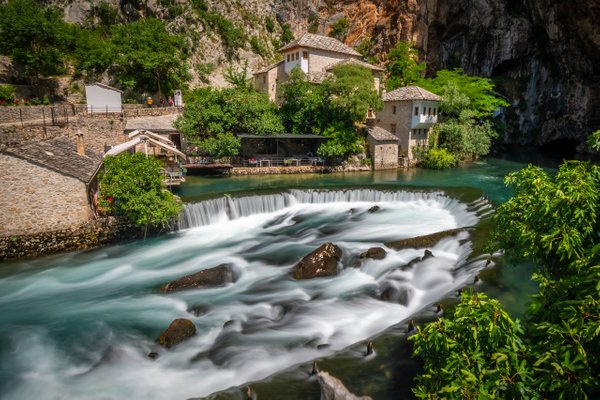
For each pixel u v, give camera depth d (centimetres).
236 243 2144
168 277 1752
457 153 4691
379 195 2783
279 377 900
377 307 1414
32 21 5384
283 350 1162
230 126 4162
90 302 1528
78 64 6034
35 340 1266
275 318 1377
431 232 2136
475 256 1513
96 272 1808
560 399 481
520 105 5991
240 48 7531
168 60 5672
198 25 7112
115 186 2061
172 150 2755
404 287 1470
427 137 4778
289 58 5375
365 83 4278
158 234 2259
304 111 4472
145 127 4006
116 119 3838
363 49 7194
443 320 617
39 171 1933
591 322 482
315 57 5194
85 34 6794
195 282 1625
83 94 5934
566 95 5322
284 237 2209
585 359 473
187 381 1067
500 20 5791
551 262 764
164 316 1415
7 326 1351
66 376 1112
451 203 2514
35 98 5309
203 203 2436
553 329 525
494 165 4616
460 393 525
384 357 946
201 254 1994
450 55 6562
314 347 1174
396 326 1088
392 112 4766
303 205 2791
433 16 6450
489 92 5816
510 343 567
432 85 5538
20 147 2052
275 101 5634
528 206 825
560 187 724
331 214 2584
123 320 1388
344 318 1345
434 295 1392
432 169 4400
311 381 884
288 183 3503
